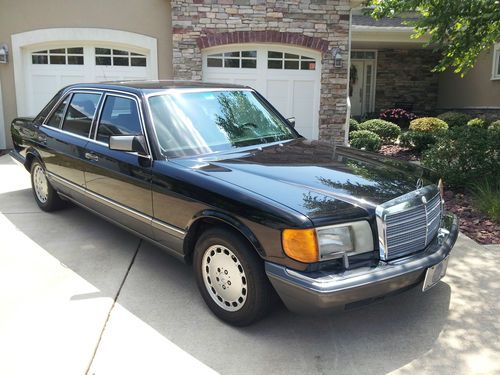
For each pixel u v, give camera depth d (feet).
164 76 36.09
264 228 10.02
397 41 50.93
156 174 12.64
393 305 12.51
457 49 26.50
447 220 12.98
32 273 14.21
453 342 10.86
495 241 17.38
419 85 59.67
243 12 35.04
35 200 21.36
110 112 15.24
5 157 32.91
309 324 11.55
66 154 16.89
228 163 12.49
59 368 9.77
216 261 11.50
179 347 10.57
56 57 35.42
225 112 15.05
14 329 11.14
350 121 43.91
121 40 35.09
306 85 37.40
